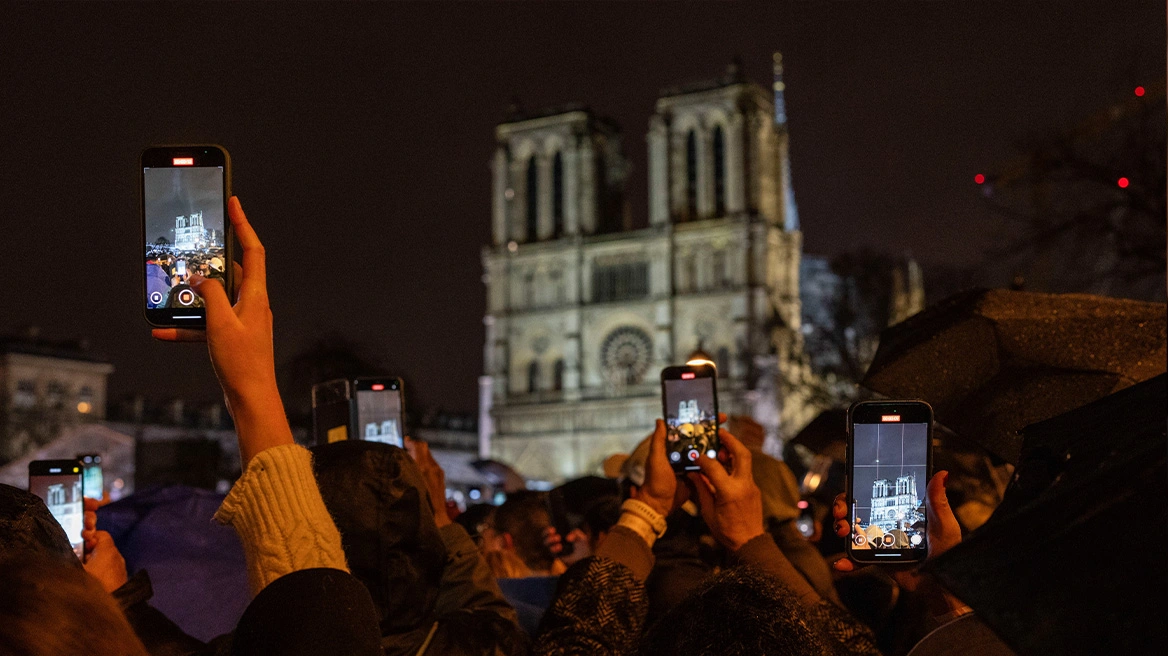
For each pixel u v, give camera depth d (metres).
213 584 5.70
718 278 110.50
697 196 113.81
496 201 120.75
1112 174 20.27
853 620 3.72
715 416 4.08
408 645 3.75
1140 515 1.57
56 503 4.23
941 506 3.31
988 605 1.62
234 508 2.28
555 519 8.36
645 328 113.50
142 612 4.12
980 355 4.68
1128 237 20.27
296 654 2.03
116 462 36.16
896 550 3.62
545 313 117.00
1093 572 1.57
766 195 115.44
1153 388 2.06
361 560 3.70
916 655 2.69
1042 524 1.65
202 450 54.16
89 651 1.62
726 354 109.38
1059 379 4.47
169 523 5.77
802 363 86.69
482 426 118.38
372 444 3.89
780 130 116.88
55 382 98.75
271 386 2.34
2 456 93.94
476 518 7.87
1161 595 1.52
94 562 4.26
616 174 127.69
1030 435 2.27
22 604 1.62
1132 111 20.17
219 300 2.31
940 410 4.65
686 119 113.88
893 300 67.31
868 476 3.66
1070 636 1.55
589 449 113.69
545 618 3.60
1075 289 21.19
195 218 2.82
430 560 3.82
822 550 8.84
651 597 4.84
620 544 3.79
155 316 2.80
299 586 2.11
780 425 99.88
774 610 2.49
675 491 4.05
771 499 5.49
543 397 116.31
